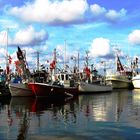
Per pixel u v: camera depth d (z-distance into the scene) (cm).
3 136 2394
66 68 8212
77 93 7419
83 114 3644
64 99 6119
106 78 11212
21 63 6919
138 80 11031
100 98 6450
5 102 5341
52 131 2578
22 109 4238
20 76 6894
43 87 6259
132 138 2336
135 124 2902
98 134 2466
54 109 4238
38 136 2402
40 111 3994
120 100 5878
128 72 12812
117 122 3019
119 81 11225
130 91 9500
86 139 2308
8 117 3419
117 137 2366
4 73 7319
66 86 7106
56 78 7538
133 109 4178
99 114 3631
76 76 8419
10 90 6256
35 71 7706
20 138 2331
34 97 6406
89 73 9125
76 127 2753
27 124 2927
